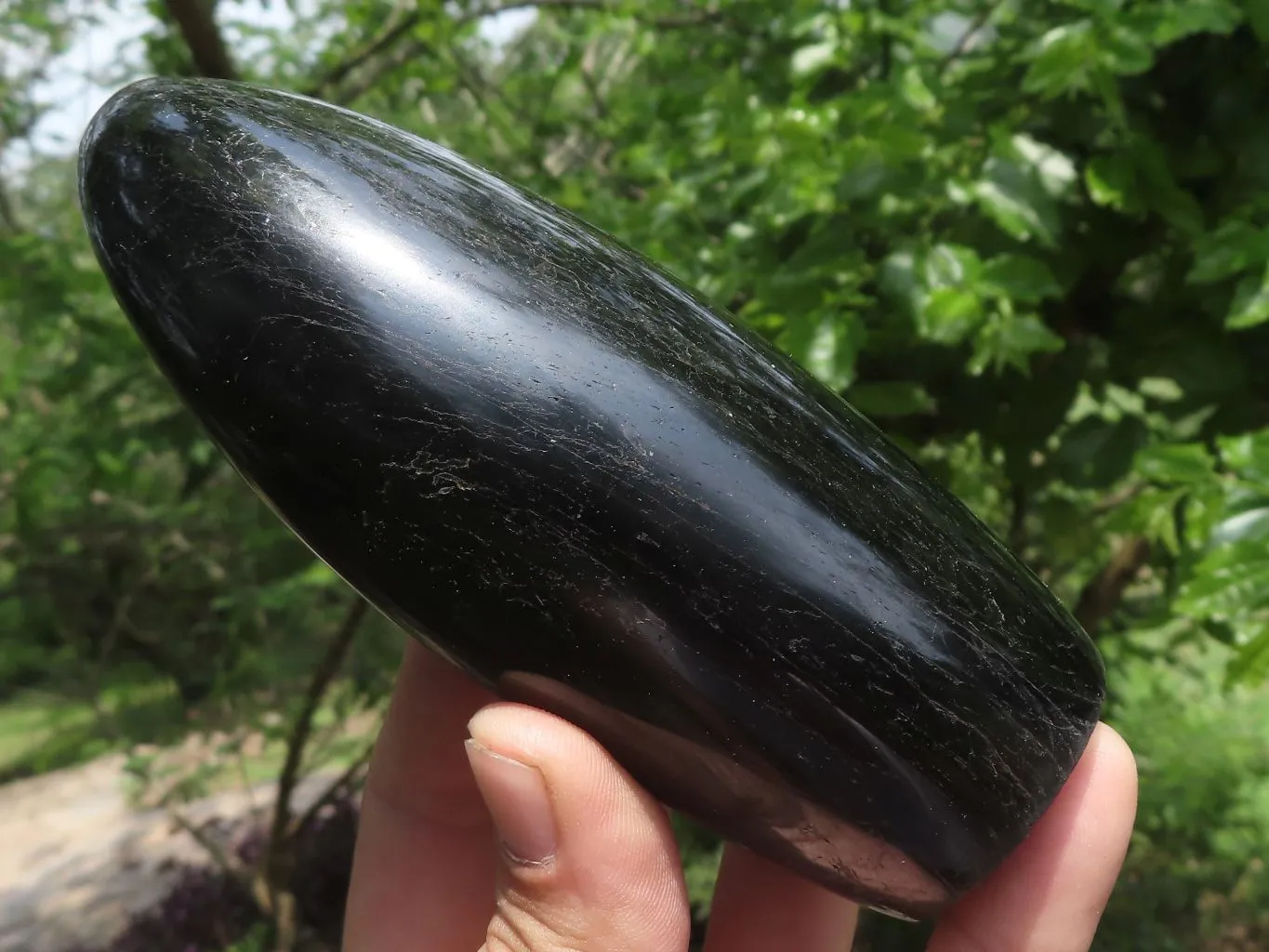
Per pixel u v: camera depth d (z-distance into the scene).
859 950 0.35
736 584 0.10
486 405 0.10
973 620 0.11
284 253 0.10
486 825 0.19
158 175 0.10
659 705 0.10
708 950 0.19
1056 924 0.13
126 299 0.10
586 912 0.12
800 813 0.11
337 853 0.54
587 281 0.10
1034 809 0.11
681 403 0.10
